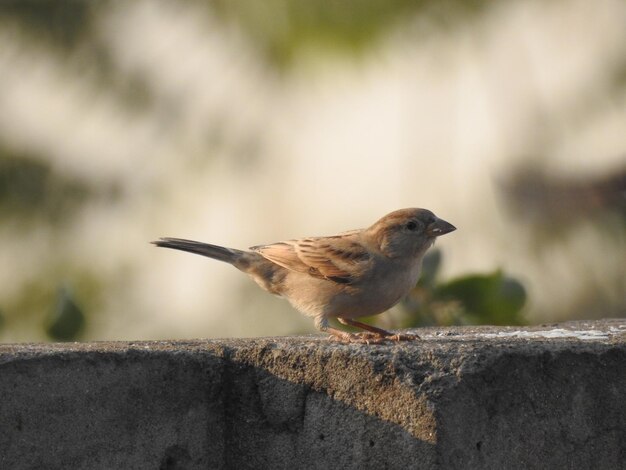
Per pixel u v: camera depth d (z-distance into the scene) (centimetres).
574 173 1318
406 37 1337
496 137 1351
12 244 1479
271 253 877
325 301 845
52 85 1498
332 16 1337
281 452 612
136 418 598
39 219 1493
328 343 620
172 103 1477
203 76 1450
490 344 600
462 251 1342
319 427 601
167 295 1470
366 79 1370
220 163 1465
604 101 1334
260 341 657
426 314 939
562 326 809
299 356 607
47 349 589
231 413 626
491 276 935
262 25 1391
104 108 1493
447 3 1327
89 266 1486
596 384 617
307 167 1420
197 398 618
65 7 1484
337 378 595
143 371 601
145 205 1491
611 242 1313
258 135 1444
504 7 1338
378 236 838
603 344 625
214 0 1429
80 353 582
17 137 1487
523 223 1333
